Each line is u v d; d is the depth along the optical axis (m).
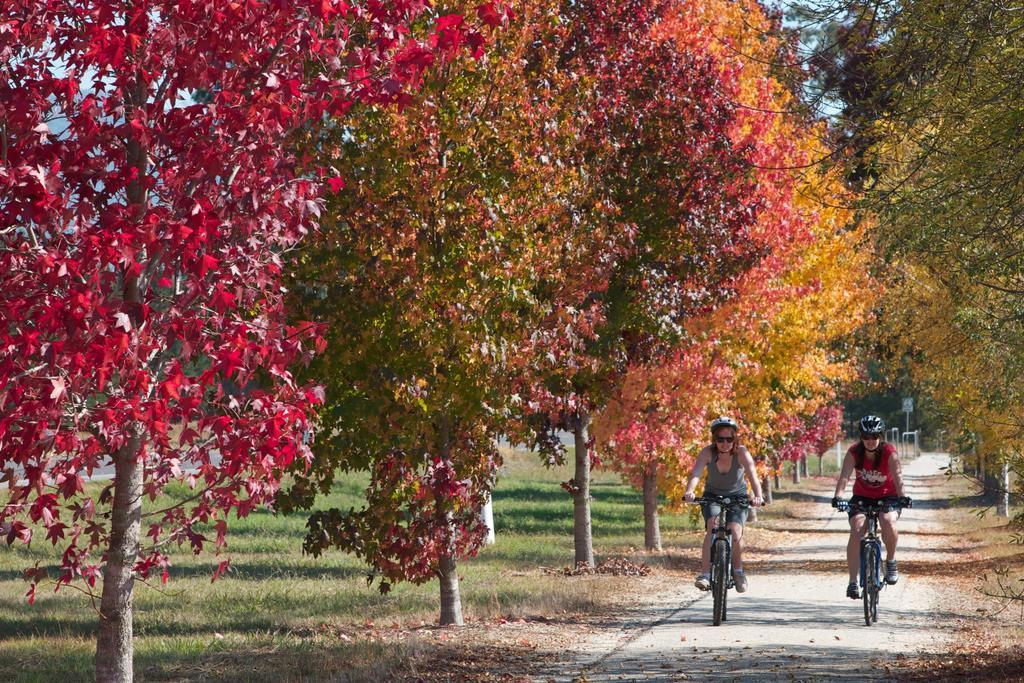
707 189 23.94
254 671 13.62
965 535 39.06
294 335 9.07
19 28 8.09
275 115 8.91
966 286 18.20
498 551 33.41
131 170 9.00
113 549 9.45
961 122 12.77
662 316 23.56
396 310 14.95
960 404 22.50
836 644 14.30
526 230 16.28
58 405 7.98
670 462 27.67
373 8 9.23
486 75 15.53
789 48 13.73
